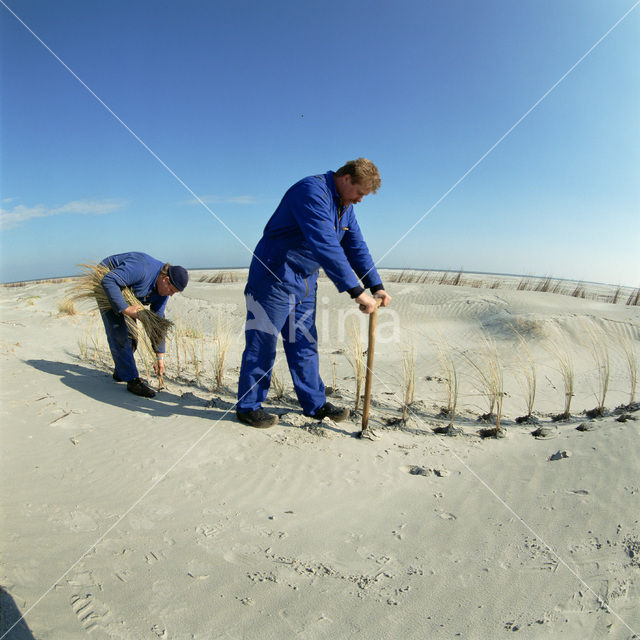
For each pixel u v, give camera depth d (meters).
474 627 1.80
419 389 5.90
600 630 1.71
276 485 3.06
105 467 3.12
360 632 1.79
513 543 2.34
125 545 2.28
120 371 4.83
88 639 1.66
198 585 2.03
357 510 2.78
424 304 12.53
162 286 4.74
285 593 2.01
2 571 1.95
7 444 3.30
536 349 7.84
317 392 4.27
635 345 8.03
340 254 3.51
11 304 13.30
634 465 2.86
